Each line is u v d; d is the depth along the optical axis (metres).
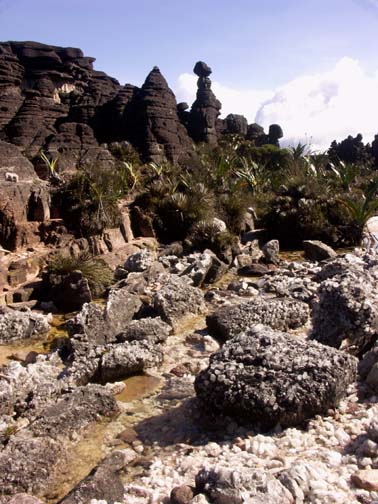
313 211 14.95
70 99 42.06
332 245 14.80
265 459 3.53
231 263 11.89
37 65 45.06
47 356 6.06
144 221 13.10
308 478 3.09
